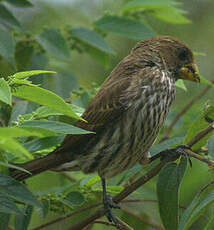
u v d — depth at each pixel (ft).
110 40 41.81
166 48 29.27
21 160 23.68
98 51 32.65
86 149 27.02
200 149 23.61
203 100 37.35
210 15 44.39
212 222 18.86
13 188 18.35
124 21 30.89
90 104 27.14
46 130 18.39
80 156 27.02
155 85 27.68
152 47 29.25
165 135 32.89
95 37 30.22
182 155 22.48
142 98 27.09
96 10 40.88
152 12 32.94
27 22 39.96
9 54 26.25
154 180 32.09
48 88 29.73
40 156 26.32
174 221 22.09
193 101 34.37
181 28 43.21
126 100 26.94
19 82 17.39
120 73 28.37
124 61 29.07
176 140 25.76
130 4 31.89
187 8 44.73
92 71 41.60
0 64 32.14
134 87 27.22
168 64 29.17
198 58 44.09
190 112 34.50
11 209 17.89
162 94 27.89
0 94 15.97
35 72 17.80
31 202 18.19
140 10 32.76
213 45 44.11
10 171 23.34
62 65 34.04
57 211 24.64
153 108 27.32
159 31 42.11
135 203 33.53
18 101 25.77
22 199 18.15
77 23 40.55
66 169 27.61
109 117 26.89
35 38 28.58
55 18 40.63
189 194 33.96
